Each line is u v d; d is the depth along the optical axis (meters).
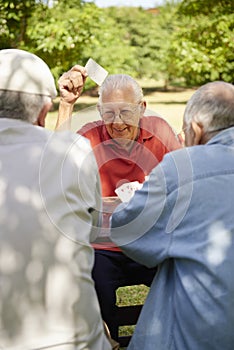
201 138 2.04
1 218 1.80
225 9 12.39
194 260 1.94
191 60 12.45
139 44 17.75
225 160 1.98
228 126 2.01
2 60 1.88
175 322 2.00
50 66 10.77
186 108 2.05
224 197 1.95
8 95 1.85
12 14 9.61
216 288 1.92
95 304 1.92
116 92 2.69
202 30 12.54
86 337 1.89
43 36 10.24
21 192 1.81
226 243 1.93
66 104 2.89
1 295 1.80
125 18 17.86
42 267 1.81
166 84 18.34
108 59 13.40
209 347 1.95
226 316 1.92
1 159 1.83
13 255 1.80
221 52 12.27
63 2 10.84
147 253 2.02
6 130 1.85
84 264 1.87
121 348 2.95
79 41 10.64
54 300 1.83
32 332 1.82
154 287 2.06
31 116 1.89
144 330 2.05
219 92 2.00
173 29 17.64
